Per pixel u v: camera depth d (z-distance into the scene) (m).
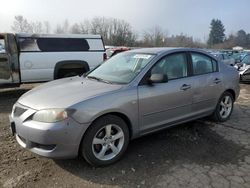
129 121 4.45
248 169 4.24
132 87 4.52
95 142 4.11
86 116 3.94
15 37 8.96
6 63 8.87
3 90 10.26
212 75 5.84
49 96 4.21
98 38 10.45
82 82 4.86
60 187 3.74
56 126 3.80
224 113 6.37
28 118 3.99
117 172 4.10
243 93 10.41
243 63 16.86
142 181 3.88
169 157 4.58
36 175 4.01
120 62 5.33
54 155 3.87
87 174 4.04
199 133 5.62
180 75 5.27
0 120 6.46
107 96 4.20
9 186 3.75
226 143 5.17
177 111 5.15
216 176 4.03
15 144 5.00
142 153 4.70
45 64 9.47
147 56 5.09
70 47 9.91
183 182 3.86
